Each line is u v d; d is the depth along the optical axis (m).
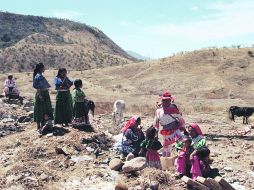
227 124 22.70
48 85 14.58
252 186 11.53
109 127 17.55
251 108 24.14
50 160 12.16
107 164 12.21
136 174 11.00
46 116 14.61
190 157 10.77
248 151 15.48
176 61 91.56
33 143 13.49
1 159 12.44
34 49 181.88
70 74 97.81
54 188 10.38
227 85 75.88
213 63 87.81
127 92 73.38
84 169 11.69
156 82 81.94
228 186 10.38
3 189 10.30
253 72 81.31
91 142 13.48
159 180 10.49
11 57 171.62
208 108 31.78
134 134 12.40
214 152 14.99
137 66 97.44
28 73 92.88
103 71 98.25
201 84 78.06
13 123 17.09
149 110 27.38
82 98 14.79
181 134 11.88
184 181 10.44
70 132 14.06
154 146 11.35
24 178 10.87
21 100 23.67
